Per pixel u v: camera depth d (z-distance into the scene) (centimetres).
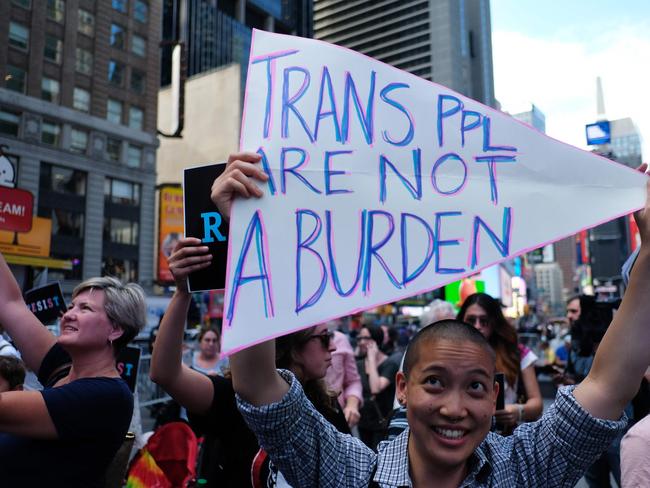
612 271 2600
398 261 179
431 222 183
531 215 183
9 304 279
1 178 1576
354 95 196
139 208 4191
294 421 166
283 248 176
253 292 170
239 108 5416
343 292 174
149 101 4291
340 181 186
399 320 5206
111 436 227
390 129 193
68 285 3659
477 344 155
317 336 269
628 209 176
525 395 425
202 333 634
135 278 4122
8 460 211
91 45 3888
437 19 14175
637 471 211
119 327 248
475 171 189
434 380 154
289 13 10838
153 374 228
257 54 201
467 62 14888
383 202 185
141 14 4278
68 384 224
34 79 3509
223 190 179
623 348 163
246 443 236
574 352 532
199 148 5541
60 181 3684
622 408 163
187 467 347
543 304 12138
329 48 201
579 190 183
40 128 3522
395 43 14662
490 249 180
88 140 3841
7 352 462
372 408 563
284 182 183
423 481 159
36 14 3531
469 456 163
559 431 166
